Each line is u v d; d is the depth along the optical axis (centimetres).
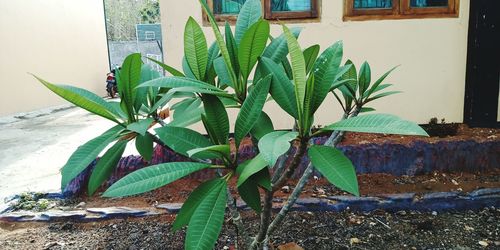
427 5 299
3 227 209
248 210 210
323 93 88
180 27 286
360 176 254
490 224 196
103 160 108
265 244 124
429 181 246
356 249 174
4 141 480
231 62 103
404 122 77
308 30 295
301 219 202
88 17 973
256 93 95
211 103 101
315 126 302
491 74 296
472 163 260
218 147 88
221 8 291
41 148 433
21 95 732
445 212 211
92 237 194
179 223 96
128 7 2058
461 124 310
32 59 766
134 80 104
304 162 251
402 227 195
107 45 1072
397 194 222
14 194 257
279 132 83
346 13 295
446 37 301
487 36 291
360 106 138
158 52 1306
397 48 300
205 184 94
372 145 259
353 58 299
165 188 251
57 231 202
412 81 304
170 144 98
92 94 112
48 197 249
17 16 726
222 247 177
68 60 885
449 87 307
